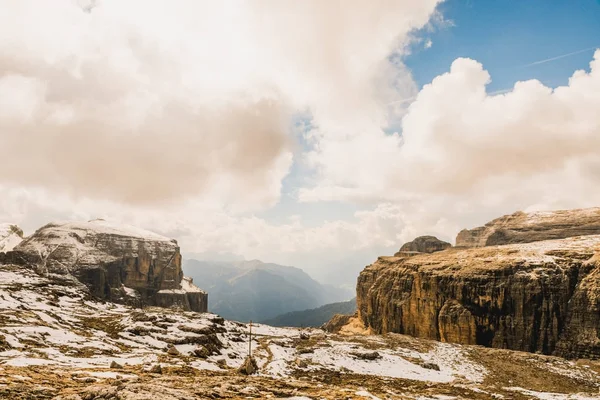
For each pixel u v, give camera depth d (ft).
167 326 255.91
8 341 160.56
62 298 329.11
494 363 290.97
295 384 137.49
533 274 455.63
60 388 85.10
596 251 465.88
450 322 467.93
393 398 141.90
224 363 204.03
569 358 395.55
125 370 132.67
